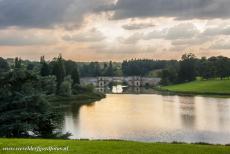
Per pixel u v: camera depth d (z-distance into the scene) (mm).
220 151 28781
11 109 47656
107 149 28953
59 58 179375
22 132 46406
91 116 101375
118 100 169000
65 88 163625
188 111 114500
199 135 69500
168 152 28078
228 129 76500
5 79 48531
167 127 79312
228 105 136000
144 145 31172
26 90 49062
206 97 185750
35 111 47531
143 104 144375
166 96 199125
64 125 82375
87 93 183875
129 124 84188
